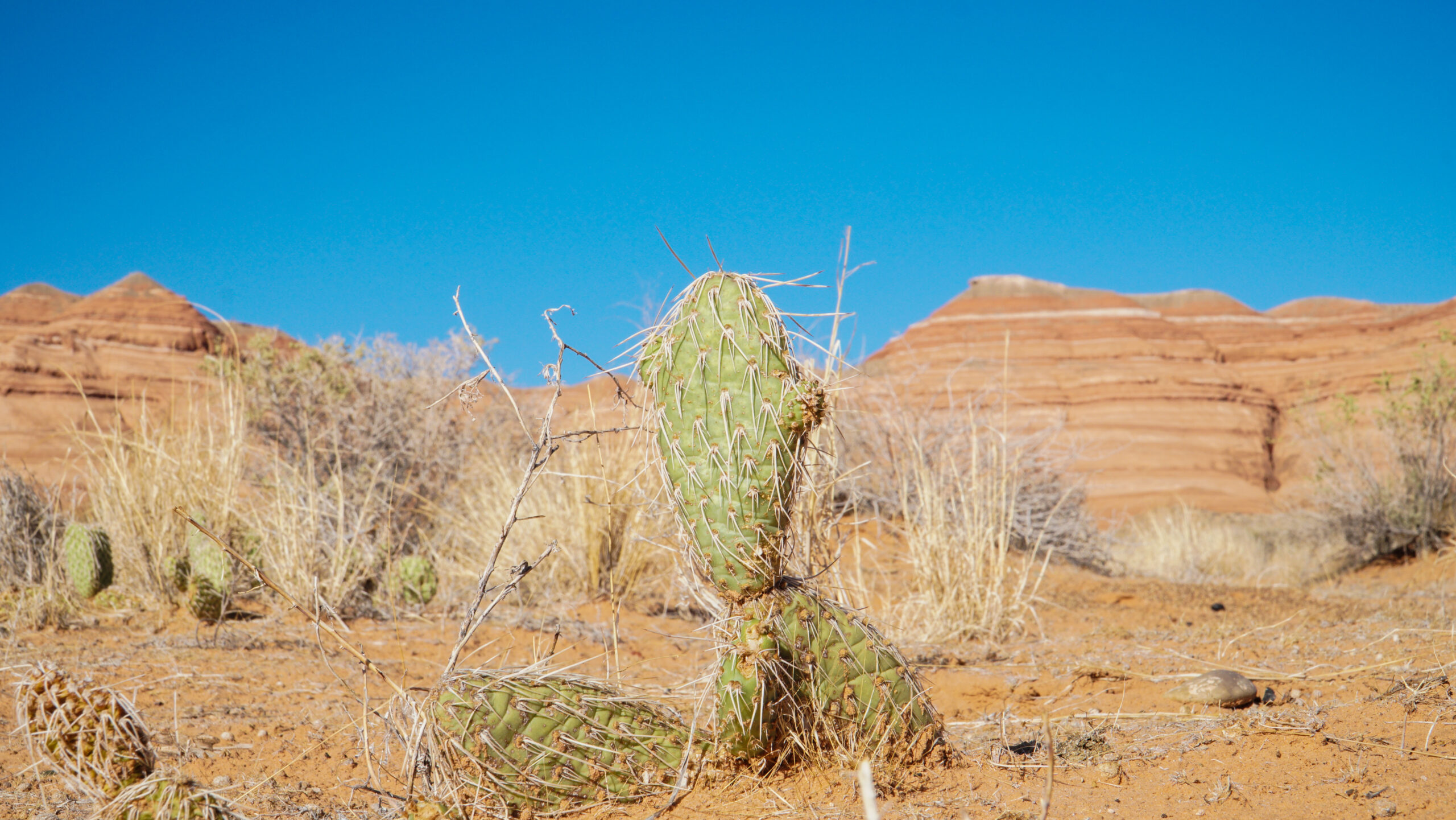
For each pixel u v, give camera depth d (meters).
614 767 2.89
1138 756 3.29
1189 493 36.34
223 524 6.83
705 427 2.84
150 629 6.04
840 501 6.21
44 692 2.33
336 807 2.92
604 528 7.18
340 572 6.52
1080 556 12.11
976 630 6.02
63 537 7.14
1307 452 14.70
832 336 4.30
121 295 32.72
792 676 2.94
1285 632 6.20
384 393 10.33
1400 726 3.38
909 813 2.74
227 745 3.60
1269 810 2.69
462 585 7.70
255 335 10.48
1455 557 11.14
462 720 2.80
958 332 43.56
